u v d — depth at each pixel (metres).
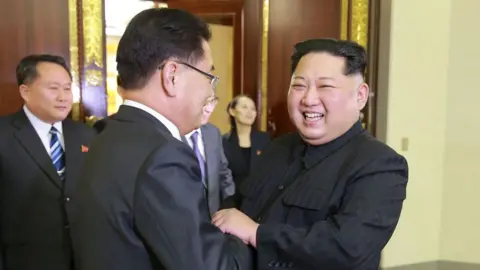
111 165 0.85
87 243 0.86
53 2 2.41
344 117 1.11
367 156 1.08
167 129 0.91
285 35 2.93
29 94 1.86
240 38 3.08
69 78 1.93
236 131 2.85
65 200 1.83
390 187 1.05
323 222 1.03
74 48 2.46
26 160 1.82
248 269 0.99
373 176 1.05
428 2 3.30
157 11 0.91
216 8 3.09
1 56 2.35
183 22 0.90
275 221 1.13
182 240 0.81
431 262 3.54
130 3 2.93
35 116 1.90
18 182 1.81
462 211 3.48
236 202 1.36
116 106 2.68
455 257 3.52
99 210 0.84
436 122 3.43
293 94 1.13
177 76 0.90
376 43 3.03
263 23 2.95
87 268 0.86
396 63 3.23
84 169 0.91
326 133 1.12
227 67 3.29
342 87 1.09
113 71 2.75
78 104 2.48
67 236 1.83
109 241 0.84
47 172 1.84
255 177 1.31
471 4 3.31
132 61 0.90
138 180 0.82
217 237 0.88
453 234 3.51
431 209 3.50
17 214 1.81
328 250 0.99
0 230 1.81
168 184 0.82
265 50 2.96
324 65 1.08
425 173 3.44
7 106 2.37
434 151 3.45
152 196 0.81
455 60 3.40
